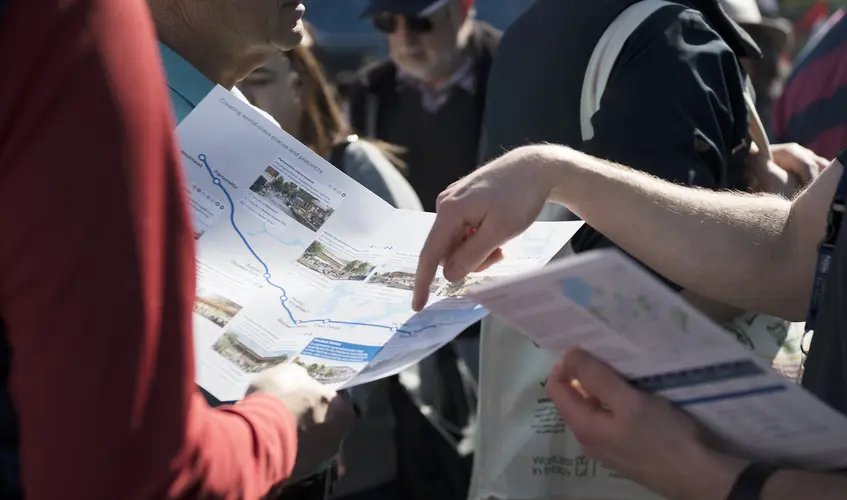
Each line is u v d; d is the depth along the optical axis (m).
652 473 0.99
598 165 1.20
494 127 1.99
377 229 1.25
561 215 1.65
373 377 1.00
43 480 0.68
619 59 1.67
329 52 4.77
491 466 1.61
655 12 1.67
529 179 1.14
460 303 1.12
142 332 0.69
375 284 1.16
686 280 1.25
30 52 0.67
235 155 1.21
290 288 1.14
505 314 0.94
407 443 2.06
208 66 1.29
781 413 0.90
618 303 0.86
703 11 1.79
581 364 0.98
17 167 0.66
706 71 1.64
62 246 0.66
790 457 0.98
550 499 1.58
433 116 3.53
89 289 0.67
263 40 1.27
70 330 0.66
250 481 0.82
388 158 2.55
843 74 2.56
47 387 0.67
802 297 1.25
